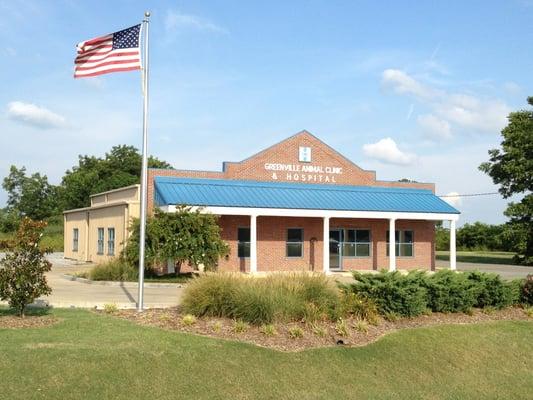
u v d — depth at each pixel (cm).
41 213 8425
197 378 988
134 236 2467
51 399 854
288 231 3225
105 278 2383
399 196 3459
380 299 1498
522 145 4597
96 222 3650
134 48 1490
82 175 7700
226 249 2522
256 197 3048
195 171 3142
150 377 961
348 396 1039
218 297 1357
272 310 1304
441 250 7912
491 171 4838
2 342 1059
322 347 1216
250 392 980
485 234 7569
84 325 1237
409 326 1458
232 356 1091
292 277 1490
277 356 1133
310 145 3391
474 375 1254
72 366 953
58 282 2391
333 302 1413
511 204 4553
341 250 3347
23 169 8581
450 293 1628
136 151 8162
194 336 1189
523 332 1536
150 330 1213
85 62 1526
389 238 3394
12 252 1299
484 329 1512
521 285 1812
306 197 3183
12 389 864
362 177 3506
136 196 3134
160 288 2231
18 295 1281
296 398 990
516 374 1301
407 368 1213
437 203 3478
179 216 2475
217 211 2880
